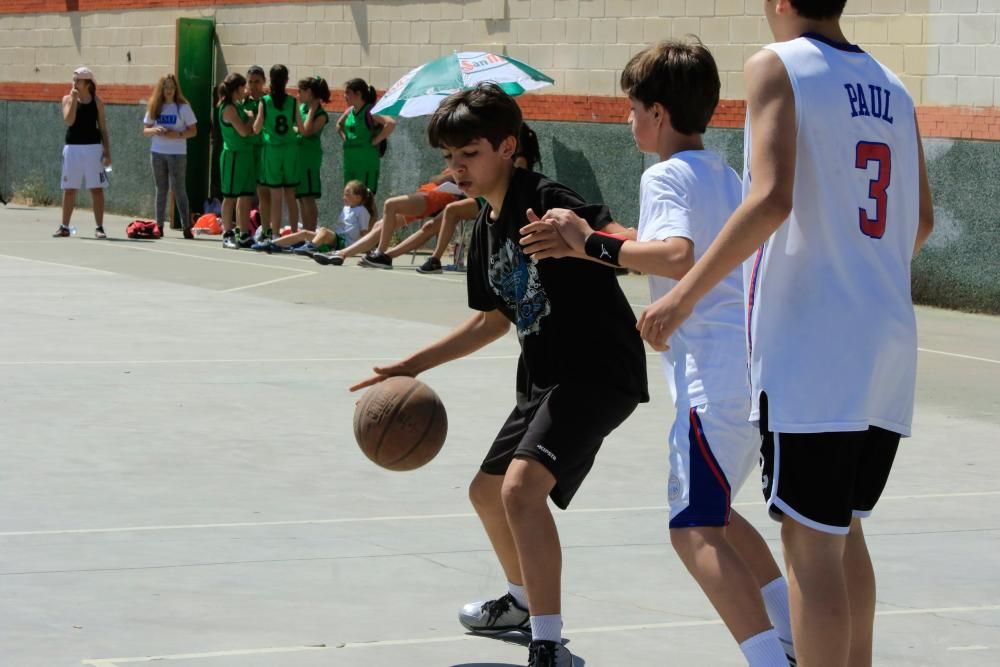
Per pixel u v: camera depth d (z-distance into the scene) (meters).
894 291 5.30
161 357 14.89
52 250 25.30
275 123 26.06
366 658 6.54
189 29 31.58
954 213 20.44
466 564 8.12
